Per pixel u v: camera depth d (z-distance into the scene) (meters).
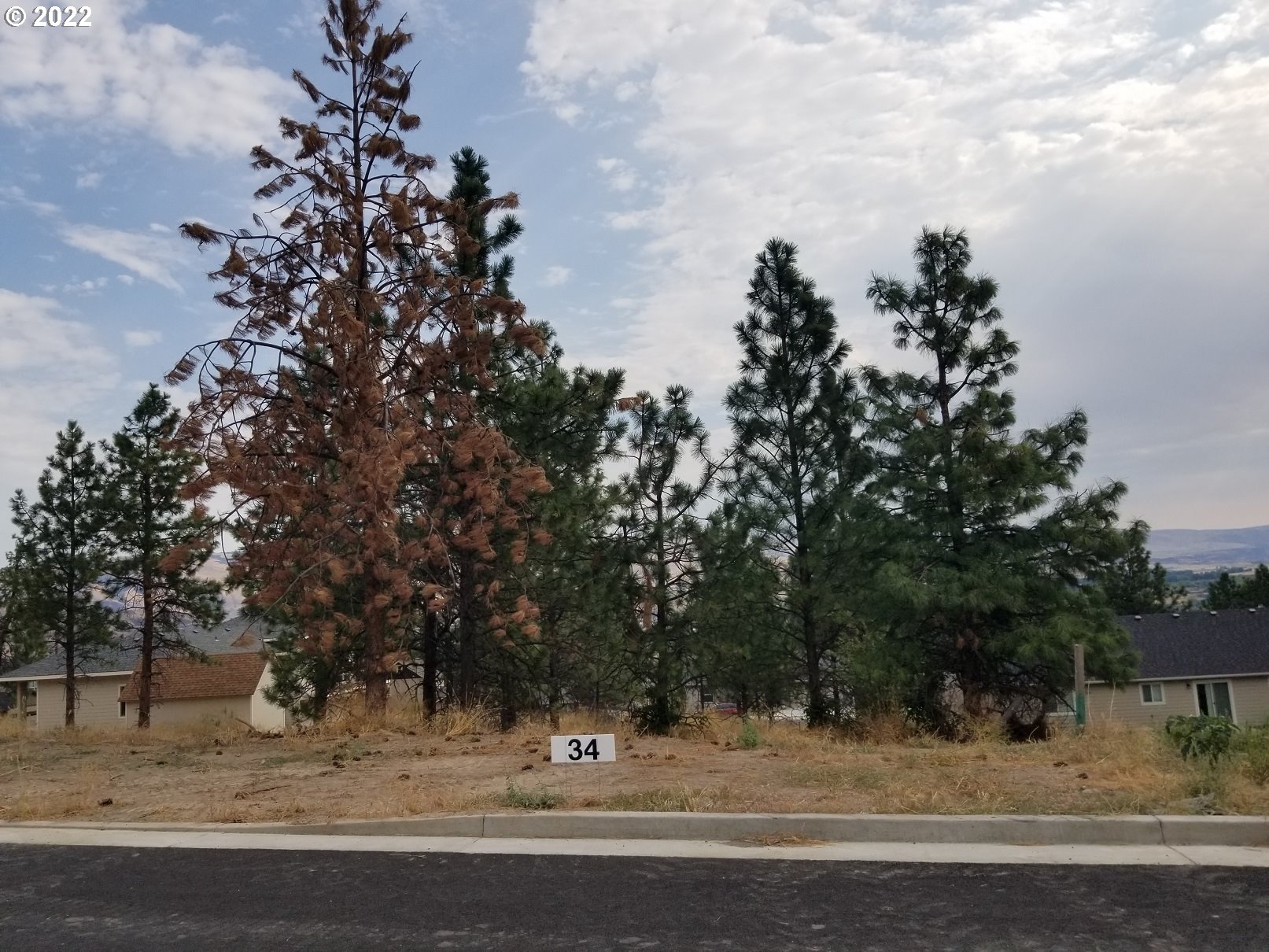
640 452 25.20
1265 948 5.32
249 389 15.51
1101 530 23.00
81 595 31.58
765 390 25.89
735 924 5.85
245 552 15.82
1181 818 7.71
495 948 5.54
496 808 8.64
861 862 7.20
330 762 12.00
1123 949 5.34
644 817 8.12
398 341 17.28
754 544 24.80
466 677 20.20
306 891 6.67
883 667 22.59
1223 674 40.38
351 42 16.75
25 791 10.34
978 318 25.16
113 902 6.54
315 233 16.20
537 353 17.02
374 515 14.99
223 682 40.72
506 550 20.30
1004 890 6.43
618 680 27.31
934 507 24.19
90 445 31.27
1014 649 22.53
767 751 12.48
